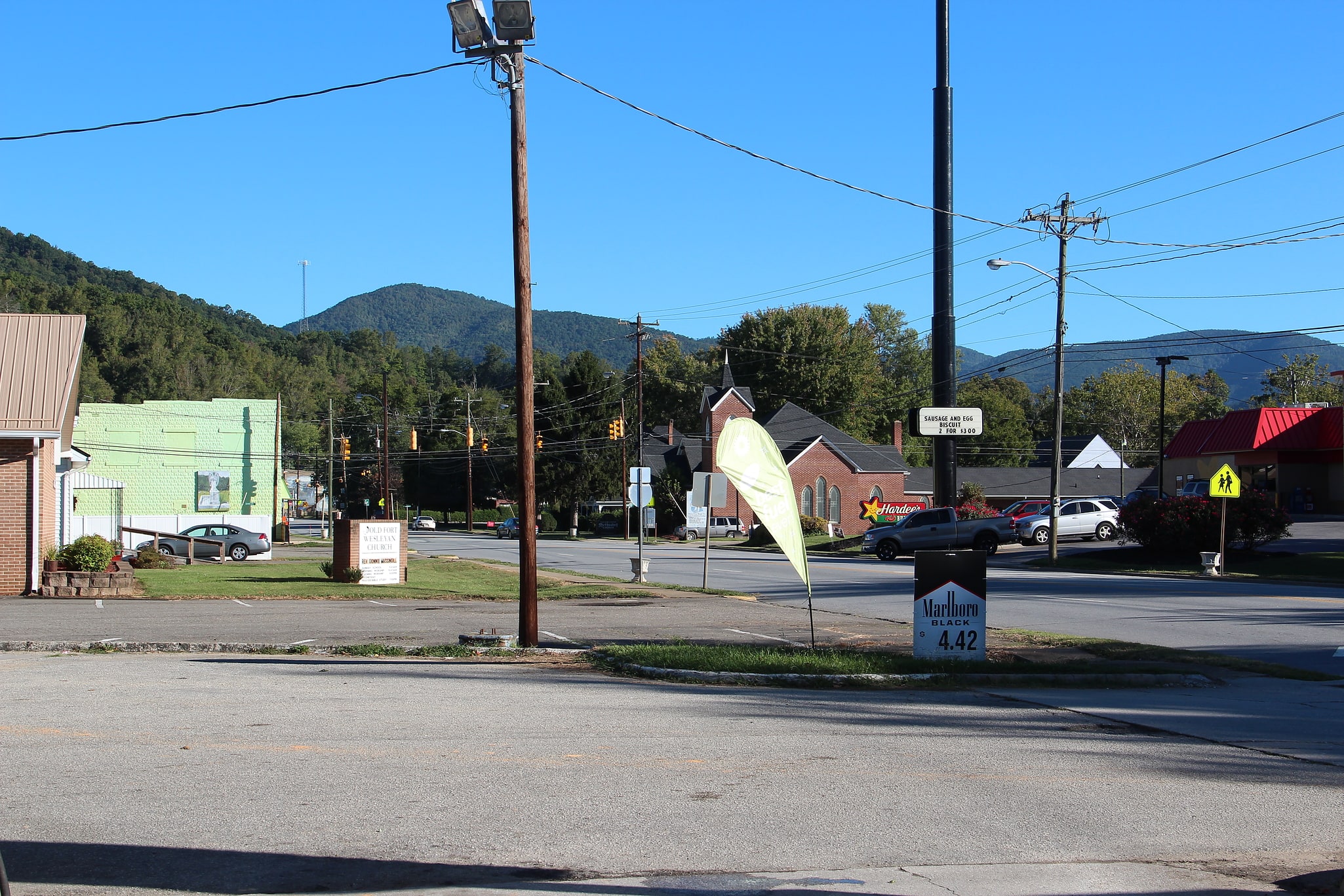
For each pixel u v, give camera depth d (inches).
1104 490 3208.7
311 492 6899.6
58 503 1142.3
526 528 587.5
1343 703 430.3
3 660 518.9
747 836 240.7
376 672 479.5
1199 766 313.0
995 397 4414.4
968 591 513.3
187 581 1070.4
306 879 210.5
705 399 3080.7
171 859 220.2
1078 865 225.1
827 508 2928.2
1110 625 706.2
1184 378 4480.8
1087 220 1392.7
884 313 4490.7
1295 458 2159.2
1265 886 214.8
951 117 1679.4
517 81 586.6
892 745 336.8
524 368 591.8
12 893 201.2
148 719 359.9
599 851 228.5
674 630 674.8
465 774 290.5
